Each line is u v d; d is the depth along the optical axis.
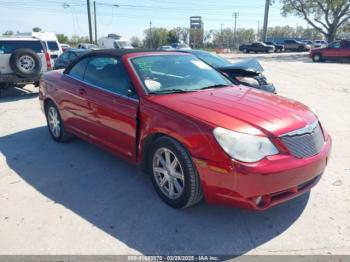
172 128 3.09
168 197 3.38
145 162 3.62
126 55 4.07
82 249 2.77
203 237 2.92
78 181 4.01
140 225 3.10
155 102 3.39
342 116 7.12
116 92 3.88
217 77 4.34
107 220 3.18
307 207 3.37
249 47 46.31
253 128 2.87
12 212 3.32
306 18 39.81
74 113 4.66
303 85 12.34
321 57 26.17
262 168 2.70
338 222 3.12
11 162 4.62
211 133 2.84
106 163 4.54
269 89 6.69
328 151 3.27
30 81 9.44
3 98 9.67
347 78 14.68
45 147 5.21
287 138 2.89
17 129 6.28
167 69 4.06
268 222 3.13
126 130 3.70
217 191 2.87
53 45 17.73
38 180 4.05
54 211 3.34
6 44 9.36
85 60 4.64
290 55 37.47
